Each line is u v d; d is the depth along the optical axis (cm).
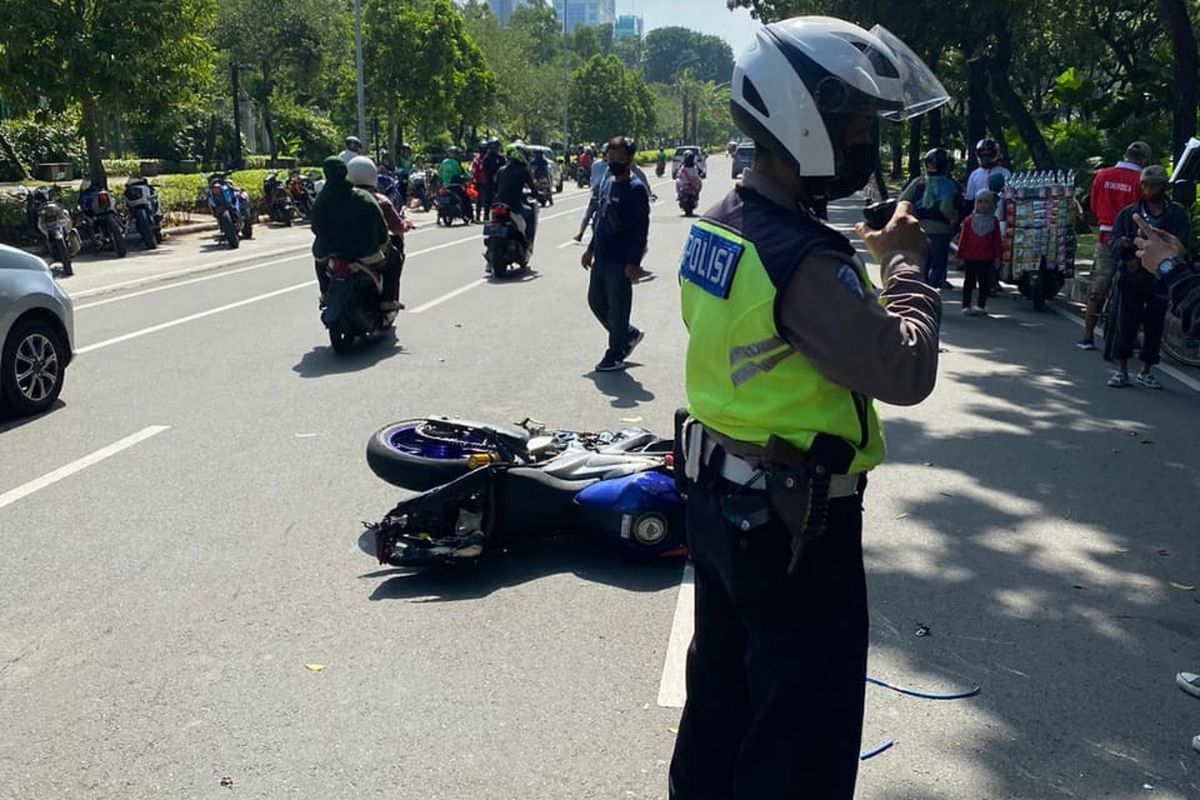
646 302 1344
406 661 420
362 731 371
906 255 241
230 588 486
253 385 869
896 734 371
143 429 738
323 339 1073
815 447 229
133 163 3691
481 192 2520
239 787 340
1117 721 382
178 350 1014
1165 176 868
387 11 3900
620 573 510
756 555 234
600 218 908
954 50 2781
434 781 343
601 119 7675
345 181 992
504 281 1524
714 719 266
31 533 549
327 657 423
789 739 238
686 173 2942
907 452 706
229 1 4256
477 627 450
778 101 231
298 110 4703
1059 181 1306
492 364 955
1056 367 981
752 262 226
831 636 237
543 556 532
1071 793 339
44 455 680
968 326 1205
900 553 535
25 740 366
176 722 377
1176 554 536
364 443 704
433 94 3981
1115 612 470
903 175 4309
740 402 233
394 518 499
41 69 1912
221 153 4294
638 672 412
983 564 522
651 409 796
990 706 390
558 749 360
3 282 754
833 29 237
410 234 2356
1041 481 647
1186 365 977
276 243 2117
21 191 1852
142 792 338
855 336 216
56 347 798
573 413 782
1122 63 2544
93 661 420
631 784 341
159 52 2011
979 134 2506
